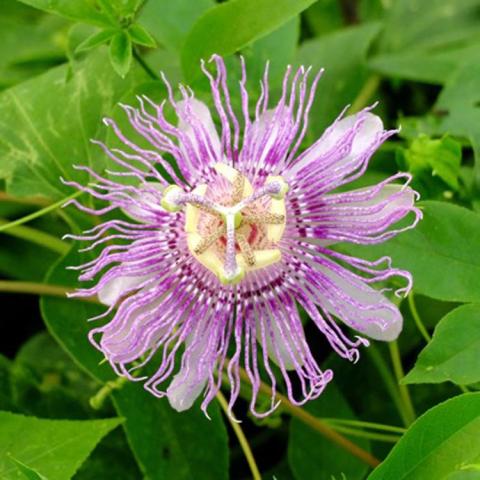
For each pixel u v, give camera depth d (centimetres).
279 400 25
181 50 27
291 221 24
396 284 25
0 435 25
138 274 24
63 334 27
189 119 24
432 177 28
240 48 26
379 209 24
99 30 27
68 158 28
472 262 25
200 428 27
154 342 24
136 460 27
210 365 24
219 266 24
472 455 22
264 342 24
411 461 22
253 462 27
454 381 23
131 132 26
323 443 27
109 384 26
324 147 24
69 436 25
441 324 24
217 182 25
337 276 24
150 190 24
